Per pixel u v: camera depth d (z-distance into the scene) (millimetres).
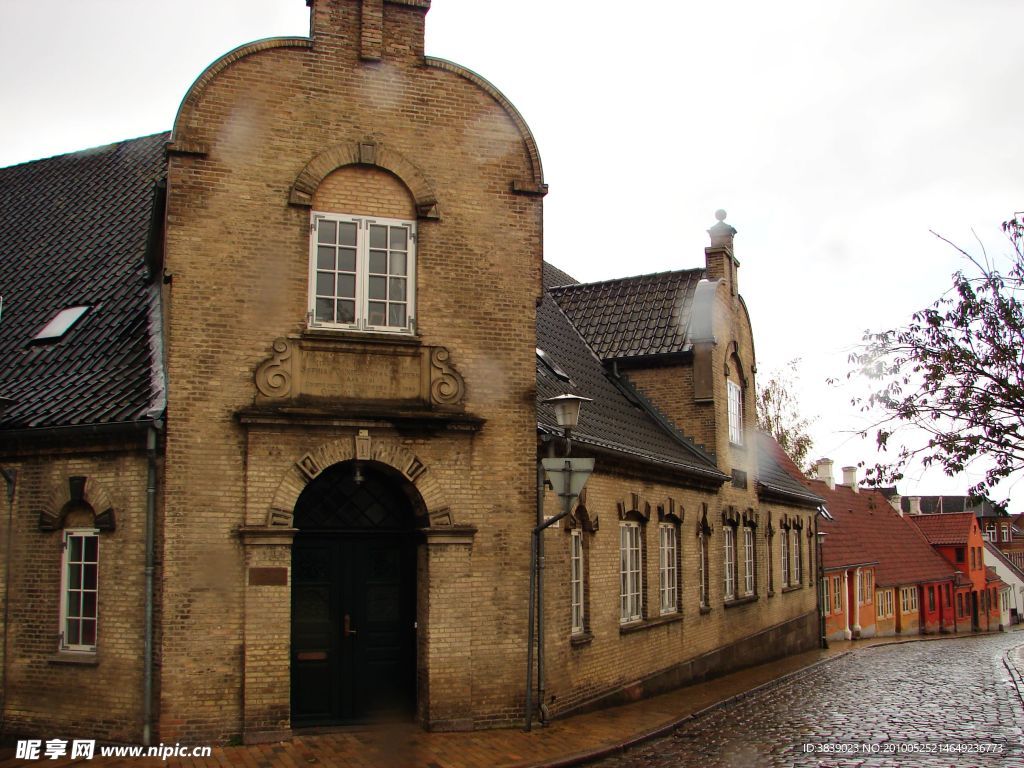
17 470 14000
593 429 17516
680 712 16391
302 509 13891
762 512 27484
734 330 25094
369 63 14180
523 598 14195
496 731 13719
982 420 13898
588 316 24672
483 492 14086
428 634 13594
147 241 15516
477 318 14336
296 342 13398
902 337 14195
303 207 13641
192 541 12719
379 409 13570
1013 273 14008
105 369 14391
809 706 18172
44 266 18109
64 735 13094
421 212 14125
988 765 12391
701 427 22844
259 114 13617
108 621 13008
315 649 13750
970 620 62156
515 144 14820
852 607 44188
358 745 12672
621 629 17672
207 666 12602
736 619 24406
